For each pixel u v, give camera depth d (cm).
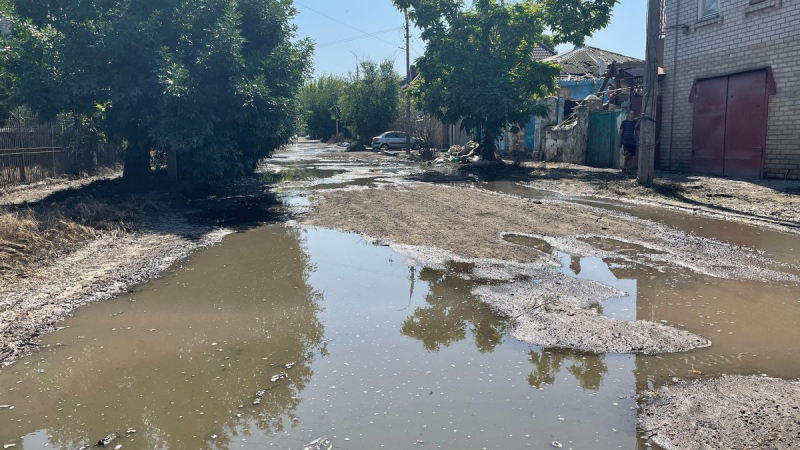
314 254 759
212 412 352
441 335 465
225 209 1170
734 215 923
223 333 481
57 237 801
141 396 375
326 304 551
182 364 422
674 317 483
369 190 1444
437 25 2039
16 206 1105
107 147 2045
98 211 988
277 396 369
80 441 324
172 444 318
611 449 298
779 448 290
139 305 558
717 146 1450
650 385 368
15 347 459
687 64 1547
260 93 1304
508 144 2675
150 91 1212
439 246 769
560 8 1947
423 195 1320
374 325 492
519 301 536
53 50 1167
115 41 1168
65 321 517
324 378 393
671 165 1633
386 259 718
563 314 497
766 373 378
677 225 863
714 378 373
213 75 1281
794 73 1220
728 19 1389
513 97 1922
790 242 734
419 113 3225
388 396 364
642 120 1280
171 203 1223
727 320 474
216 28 1273
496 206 1107
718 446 296
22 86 1129
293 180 1767
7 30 1362
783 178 1262
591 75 2641
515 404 349
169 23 1260
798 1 1193
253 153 1645
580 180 1522
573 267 646
